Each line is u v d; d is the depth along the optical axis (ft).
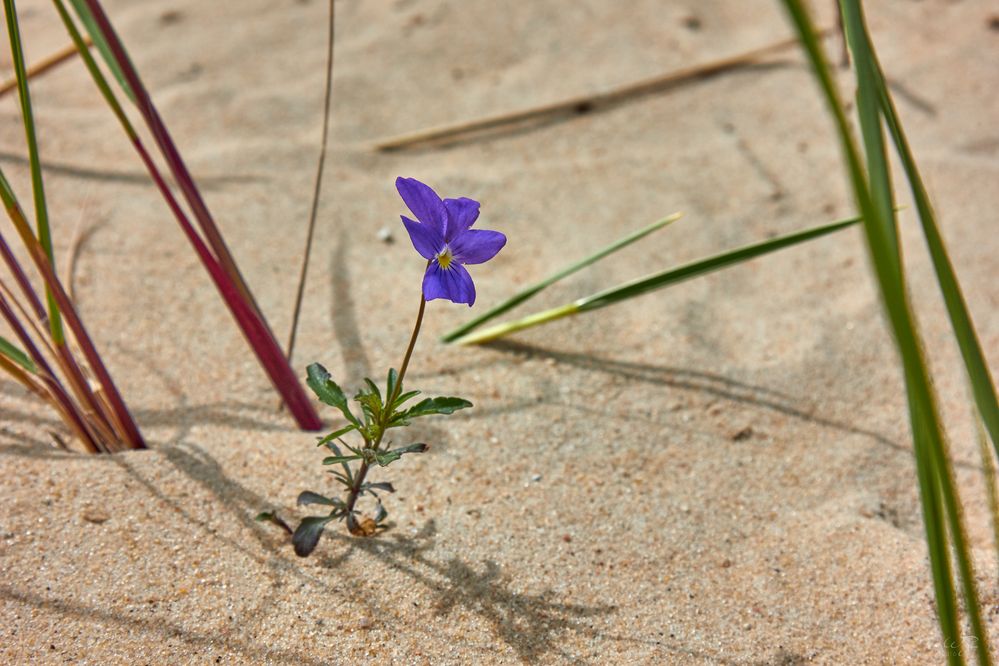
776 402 1.86
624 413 1.83
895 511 1.74
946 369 1.90
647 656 1.58
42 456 1.69
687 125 2.53
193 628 1.57
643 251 2.09
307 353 1.87
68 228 2.00
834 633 1.61
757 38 2.88
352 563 1.62
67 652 1.54
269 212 2.12
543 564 1.65
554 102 2.58
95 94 2.48
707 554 1.68
